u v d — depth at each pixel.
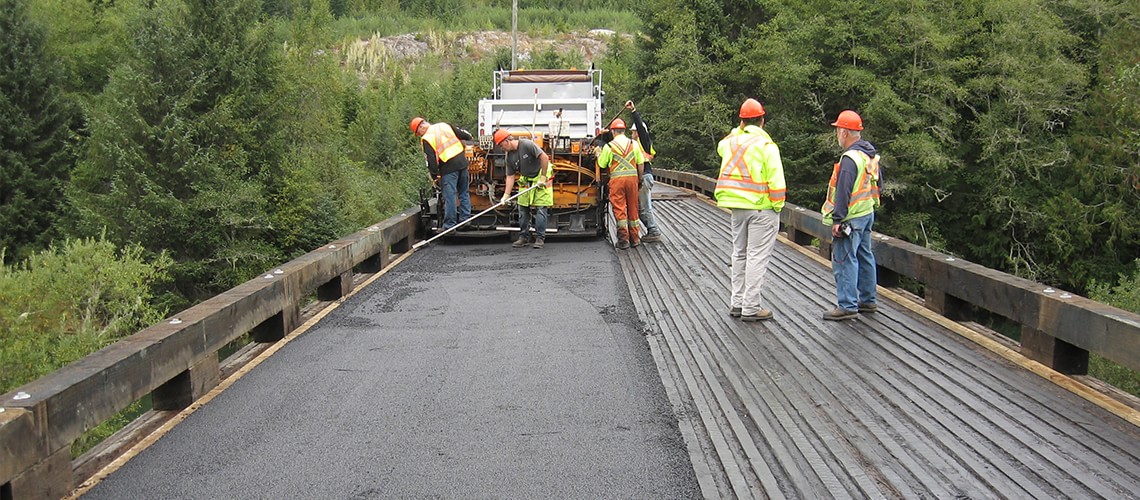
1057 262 26.94
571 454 4.66
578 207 13.06
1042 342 6.11
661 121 35.97
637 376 6.09
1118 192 25.48
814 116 31.30
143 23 24.61
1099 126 25.50
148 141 22.84
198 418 5.30
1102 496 3.98
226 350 16.86
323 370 6.32
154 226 21.77
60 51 34.81
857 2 29.47
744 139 7.55
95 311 15.15
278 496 4.16
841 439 4.79
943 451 4.59
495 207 12.32
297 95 29.11
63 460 4.19
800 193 30.88
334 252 8.70
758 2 35.31
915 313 7.81
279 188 25.27
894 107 27.94
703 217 15.80
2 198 28.70
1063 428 4.88
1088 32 28.20
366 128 43.97
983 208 27.94
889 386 5.72
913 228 27.97
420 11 95.50
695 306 8.30
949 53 28.53
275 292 7.12
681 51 35.41
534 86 16.42
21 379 12.84
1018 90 26.34
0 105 29.20
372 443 4.84
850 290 7.52
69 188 24.58
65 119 30.72
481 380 6.04
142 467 4.54
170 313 21.81
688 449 4.72
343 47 77.69
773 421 5.10
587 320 7.84
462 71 61.22
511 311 8.27
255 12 26.58
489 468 4.47
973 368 6.08
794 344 6.83
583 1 101.00
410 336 7.33
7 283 14.22
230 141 24.47
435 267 10.88
